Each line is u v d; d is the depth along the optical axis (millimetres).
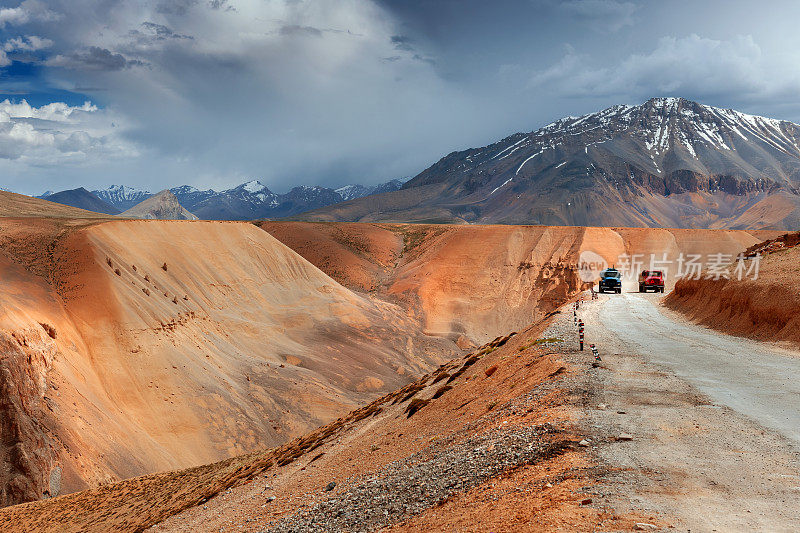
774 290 29188
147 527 29000
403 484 13555
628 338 28609
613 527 8023
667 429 13000
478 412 19297
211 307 94750
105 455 55969
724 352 24141
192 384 71750
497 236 158125
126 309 73688
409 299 139875
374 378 95500
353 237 182750
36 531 39781
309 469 24781
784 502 8852
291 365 92562
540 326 35344
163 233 100375
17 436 50312
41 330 61500
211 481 36375
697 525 8023
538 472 11078
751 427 13109
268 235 128125
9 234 79062
